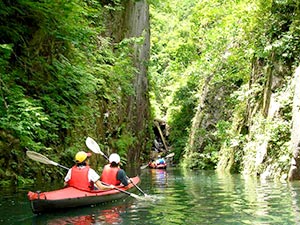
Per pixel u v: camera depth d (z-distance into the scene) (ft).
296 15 45.62
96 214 20.80
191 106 98.89
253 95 53.21
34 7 35.70
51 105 37.83
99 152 33.09
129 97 69.87
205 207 22.74
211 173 54.65
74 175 23.97
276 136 41.98
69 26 39.24
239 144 53.52
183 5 120.67
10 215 20.56
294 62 43.88
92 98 49.42
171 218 19.56
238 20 58.90
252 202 24.44
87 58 52.03
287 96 42.83
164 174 53.88
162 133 116.98
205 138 76.43
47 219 19.61
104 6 61.67
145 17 83.20
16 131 31.73
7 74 34.14
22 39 37.14
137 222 18.69
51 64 40.75
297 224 17.90
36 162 35.04
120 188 27.32
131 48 69.05
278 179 39.22
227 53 64.64
